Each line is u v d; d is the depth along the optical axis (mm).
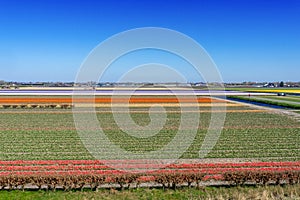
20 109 70188
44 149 33312
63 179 20984
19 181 20844
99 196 20094
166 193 20656
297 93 127125
